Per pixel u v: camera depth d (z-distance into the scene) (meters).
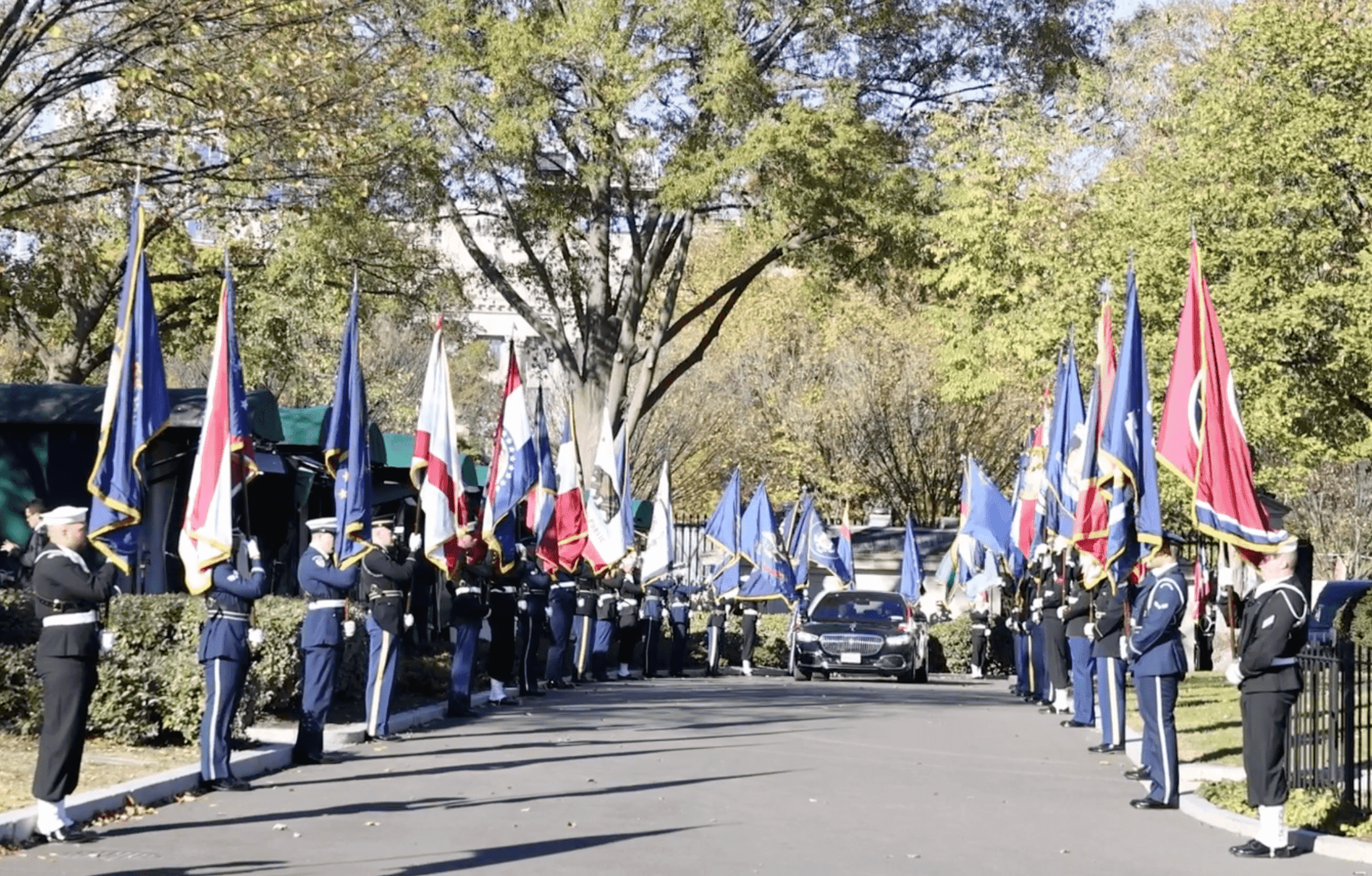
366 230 32.88
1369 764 13.22
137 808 12.58
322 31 23.80
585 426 41.31
